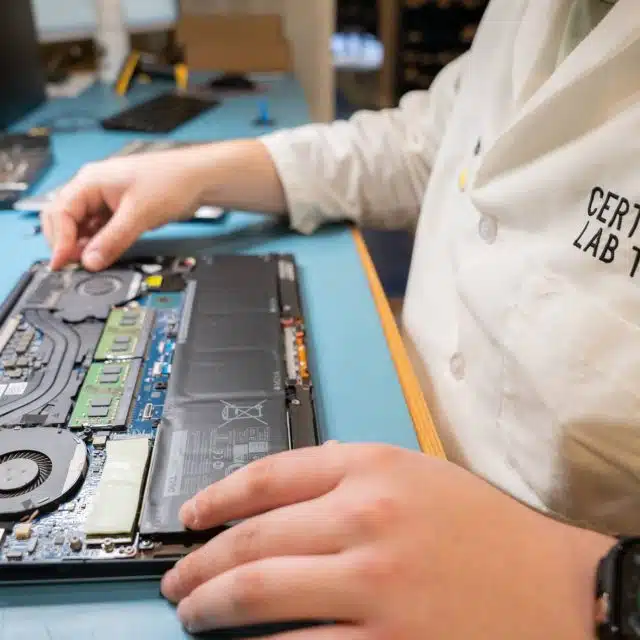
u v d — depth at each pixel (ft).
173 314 2.17
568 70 1.91
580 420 1.57
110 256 2.47
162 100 4.87
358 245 2.86
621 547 1.15
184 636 1.22
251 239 2.88
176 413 1.67
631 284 1.61
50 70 5.67
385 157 3.04
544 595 1.10
